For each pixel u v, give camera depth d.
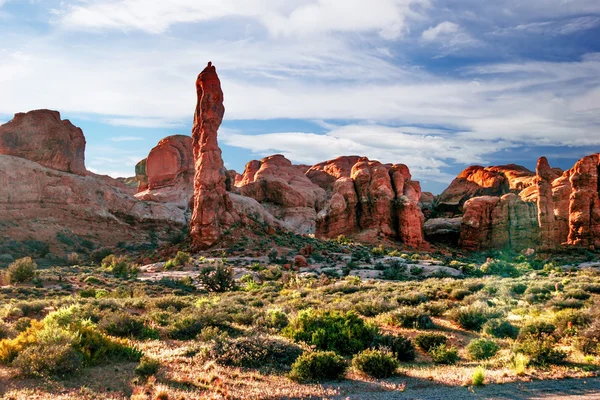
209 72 93.06
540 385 13.70
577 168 108.44
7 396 11.68
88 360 14.95
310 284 51.38
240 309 29.00
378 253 92.50
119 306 30.19
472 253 117.00
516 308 30.03
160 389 12.38
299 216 146.62
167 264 73.94
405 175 133.62
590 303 30.50
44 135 128.25
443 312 27.62
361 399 12.48
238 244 86.00
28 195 110.50
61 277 58.53
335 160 191.50
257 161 181.88
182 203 142.25
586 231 103.94
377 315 26.30
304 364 14.70
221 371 14.98
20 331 19.91
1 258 84.38
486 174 150.88
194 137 96.50
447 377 14.78
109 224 117.75
